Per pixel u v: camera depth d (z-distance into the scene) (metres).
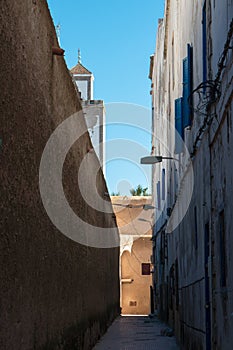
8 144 5.80
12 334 6.01
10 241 5.89
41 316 7.60
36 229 7.27
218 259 8.28
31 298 6.95
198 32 11.12
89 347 14.04
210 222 9.16
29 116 6.80
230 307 7.13
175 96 16.91
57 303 8.98
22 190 6.45
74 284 11.14
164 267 23.94
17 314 6.23
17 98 6.16
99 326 17.36
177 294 16.72
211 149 9.11
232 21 6.79
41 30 7.50
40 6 7.37
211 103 8.70
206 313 9.59
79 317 11.94
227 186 7.44
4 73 5.62
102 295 18.64
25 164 6.60
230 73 7.06
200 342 10.38
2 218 5.59
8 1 5.76
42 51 7.59
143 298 38.81
